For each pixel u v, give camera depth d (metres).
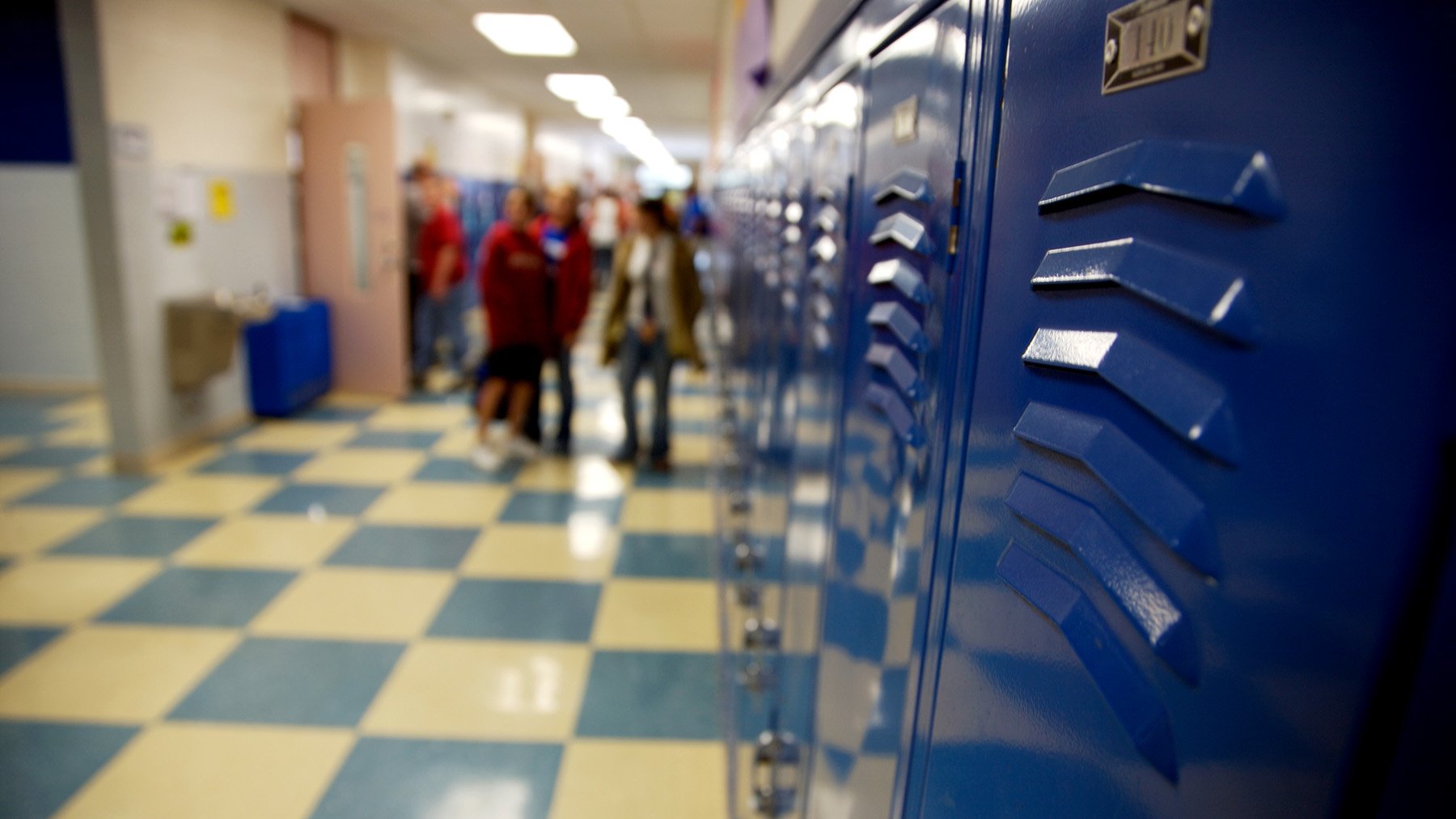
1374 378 0.36
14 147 5.98
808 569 1.67
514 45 7.57
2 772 2.21
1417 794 0.35
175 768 2.24
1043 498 0.61
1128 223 0.52
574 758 2.32
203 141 5.18
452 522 3.99
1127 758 0.50
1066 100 0.62
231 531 3.81
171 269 4.84
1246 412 0.42
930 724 0.86
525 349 4.79
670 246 4.65
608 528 3.98
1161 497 0.47
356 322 6.39
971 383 0.78
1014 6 0.72
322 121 6.18
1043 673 0.61
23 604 3.11
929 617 0.88
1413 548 0.35
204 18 5.16
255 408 5.71
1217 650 0.43
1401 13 0.35
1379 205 0.36
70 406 5.91
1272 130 0.41
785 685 1.88
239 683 2.63
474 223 10.41
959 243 0.83
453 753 2.33
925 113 0.97
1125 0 0.54
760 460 2.68
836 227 1.47
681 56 7.90
